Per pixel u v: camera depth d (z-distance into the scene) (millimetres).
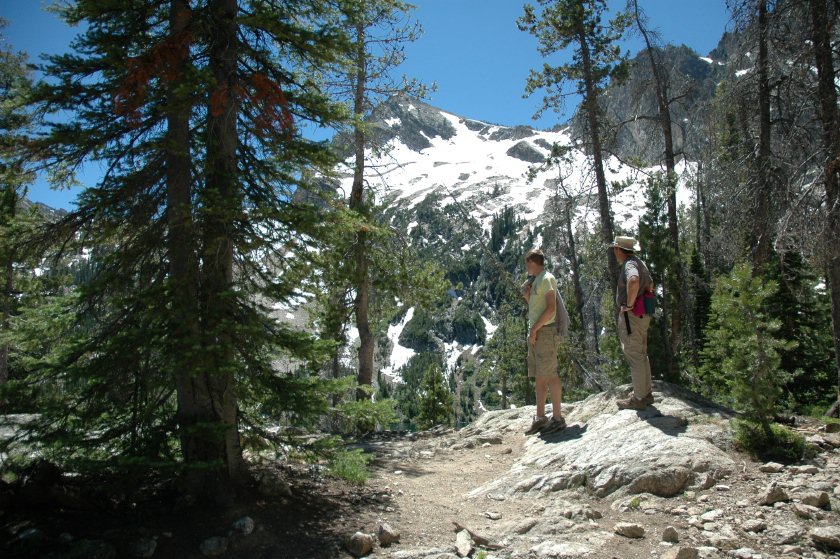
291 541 4664
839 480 5137
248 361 5273
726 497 5172
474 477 6969
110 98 5047
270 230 5363
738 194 11711
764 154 11180
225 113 5441
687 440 6062
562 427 7742
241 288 5406
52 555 4039
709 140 14008
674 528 4664
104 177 5355
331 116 5754
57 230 5184
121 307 4945
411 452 8516
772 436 5930
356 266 12320
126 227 5402
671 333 15453
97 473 4969
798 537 4430
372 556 4441
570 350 18688
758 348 6023
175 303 4816
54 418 4988
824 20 9516
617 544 4590
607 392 8336
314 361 5512
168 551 4320
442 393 36750
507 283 23234
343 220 5613
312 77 6434
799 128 10508
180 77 4996
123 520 4707
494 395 49750
